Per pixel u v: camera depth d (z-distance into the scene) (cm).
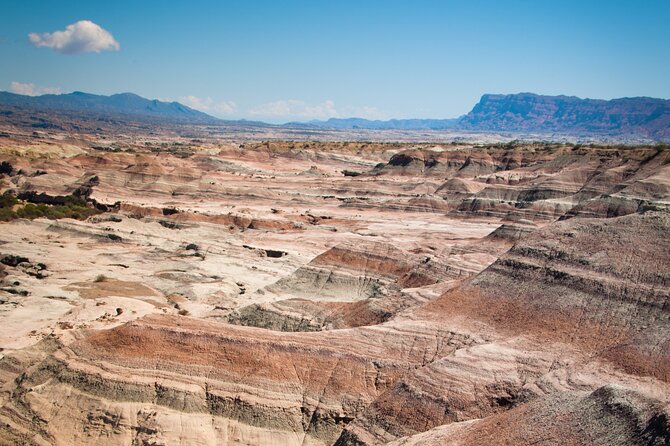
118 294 6312
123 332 3759
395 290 5859
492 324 3812
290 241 9156
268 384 3494
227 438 3294
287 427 3341
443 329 3803
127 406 3375
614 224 4247
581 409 2242
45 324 5269
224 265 7662
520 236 7644
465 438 2395
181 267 7506
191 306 5984
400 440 2616
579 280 3847
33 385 3575
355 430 2994
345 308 4953
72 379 3528
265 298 6188
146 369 3556
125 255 8019
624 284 3703
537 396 2828
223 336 3738
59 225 9144
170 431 3259
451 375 3109
